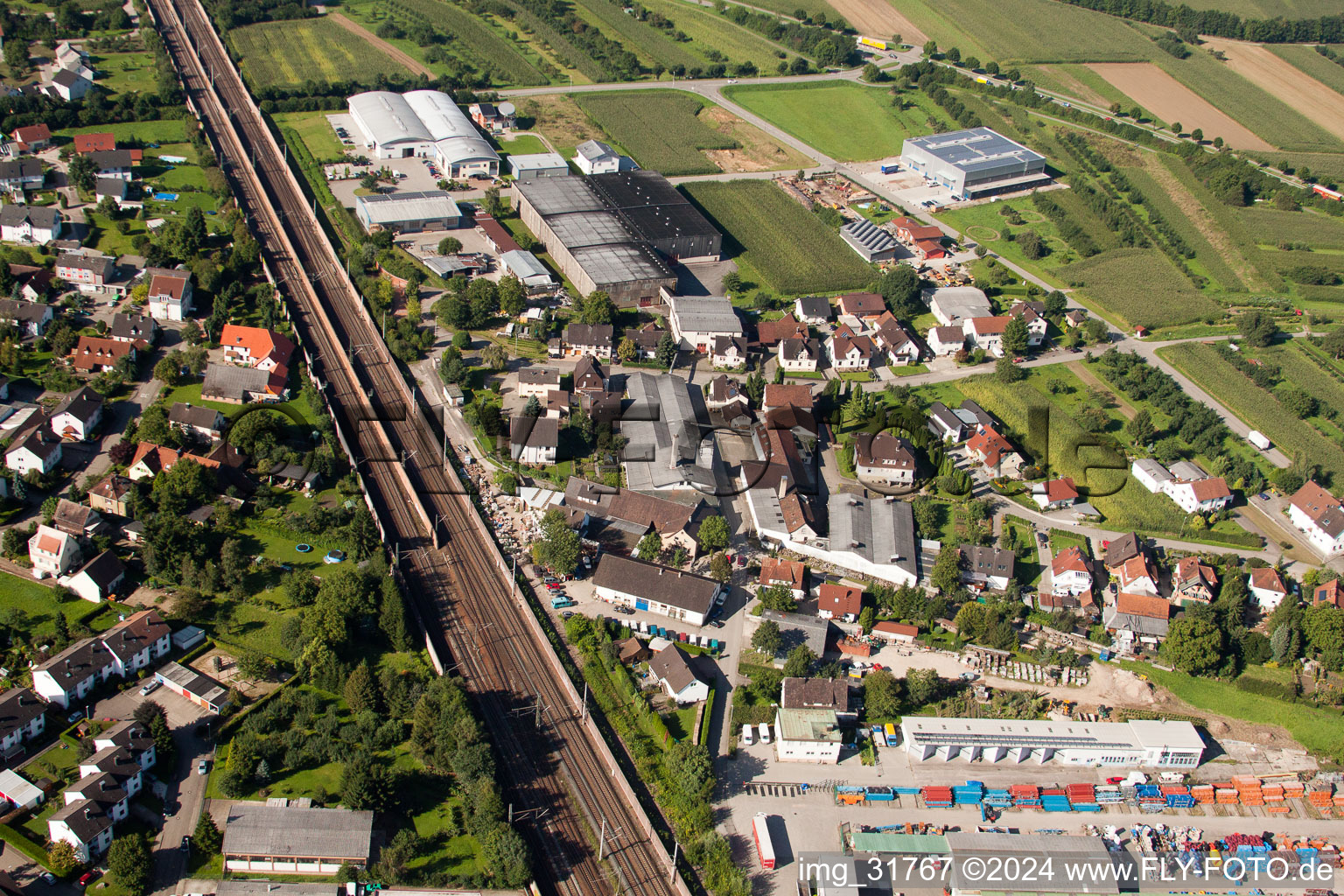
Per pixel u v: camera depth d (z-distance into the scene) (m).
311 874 159.38
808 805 179.38
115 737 167.25
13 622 188.00
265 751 171.75
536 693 192.00
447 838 165.25
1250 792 186.50
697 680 192.50
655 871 165.38
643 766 180.25
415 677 187.88
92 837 155.75
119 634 183.62
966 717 196.00
